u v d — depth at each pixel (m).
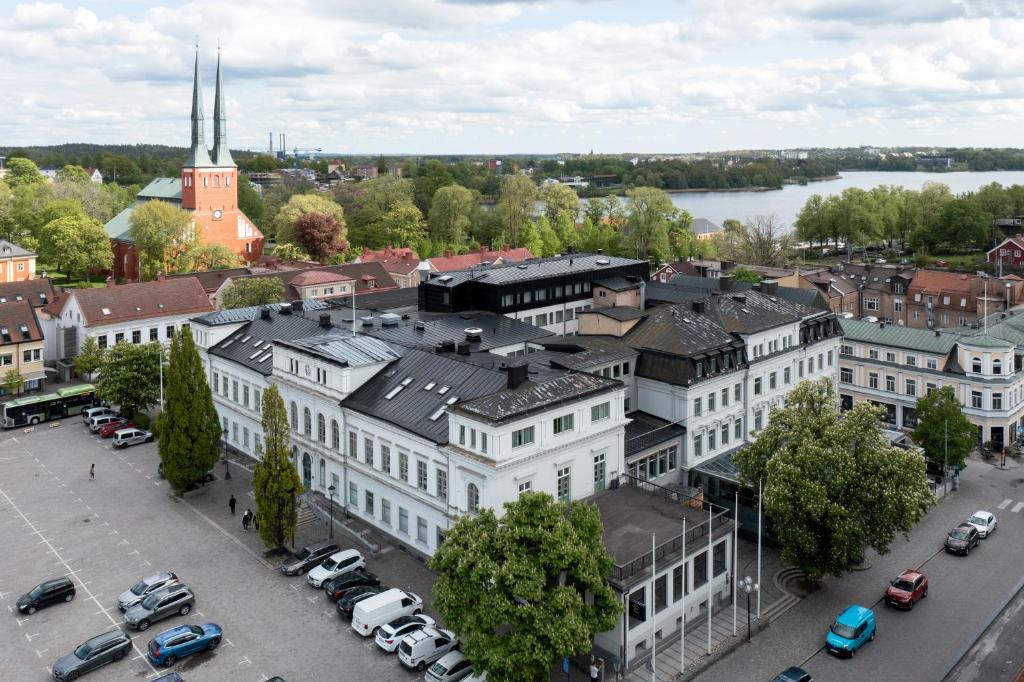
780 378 98.62
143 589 68.00
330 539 78.75
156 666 60.03
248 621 65.94
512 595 53.66
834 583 73.31
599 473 73.69
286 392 89.31
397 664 60.47
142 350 111.25
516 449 65.69
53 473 96.44
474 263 198.12
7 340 124.12
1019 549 79.81
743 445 93.12
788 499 66.88
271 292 140.75
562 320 115.38
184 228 197.62
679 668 60.34
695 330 91.56
